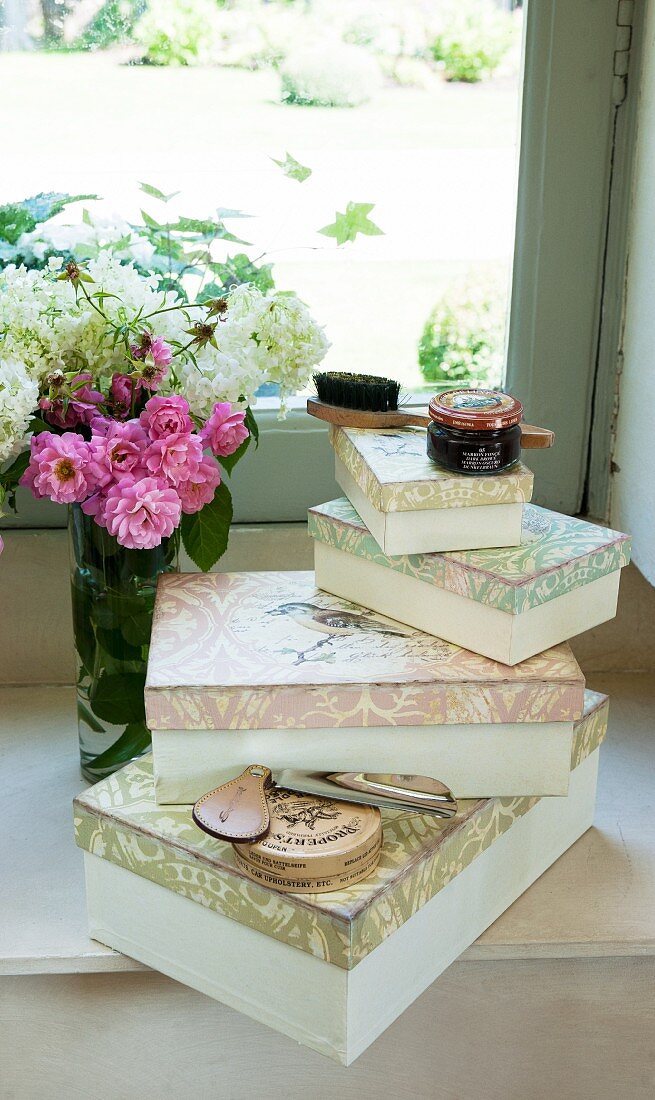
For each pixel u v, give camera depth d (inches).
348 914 24.2
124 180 39.9
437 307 42.4
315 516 32.1
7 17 37.5
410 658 28.7
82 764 37.2
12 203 39.7
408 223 41.3
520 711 27.8
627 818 35.7
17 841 34.5
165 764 28.2
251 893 25.7
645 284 38.9
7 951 29.7
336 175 40.4
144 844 27.6
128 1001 31.6
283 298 33.8
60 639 43.2
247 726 27.5
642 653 44.6
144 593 33.8
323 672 27.8
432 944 28.0
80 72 38.4
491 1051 32.9
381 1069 32.8
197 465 30.9
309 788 27.4
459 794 28.8
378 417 32.6
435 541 29.0
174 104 39.2
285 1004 26.4
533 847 31.7
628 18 38.5
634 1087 33.7
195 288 41.4
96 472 30.0
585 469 43.8
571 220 40.4
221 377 31.5
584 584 29.5
